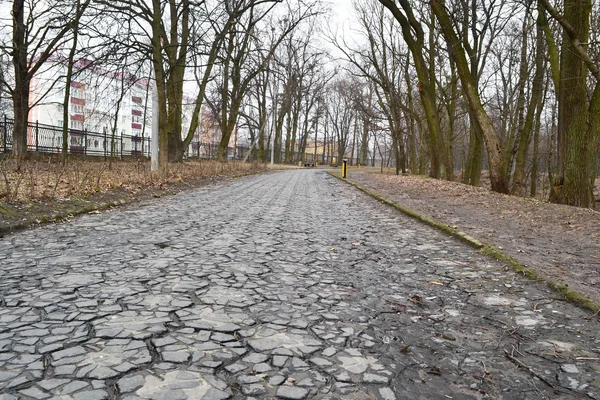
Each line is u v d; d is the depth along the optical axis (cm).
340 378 274
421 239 779
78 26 1708
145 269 505
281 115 5797
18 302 383
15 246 600
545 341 341
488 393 265
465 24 2080
